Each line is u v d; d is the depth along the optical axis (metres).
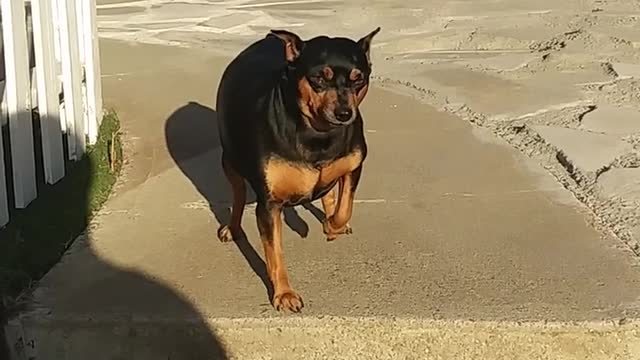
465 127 2.50
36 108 2.17
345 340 1.61
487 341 1.59
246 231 1.93
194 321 1.61
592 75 2.99
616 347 1.59
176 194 2.12
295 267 1.77
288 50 1.58
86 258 1.81
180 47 3.40
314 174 1.62
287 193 1.64
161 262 1.80
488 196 2.08
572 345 1.59
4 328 1.62
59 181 2.12
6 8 1.89
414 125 2.51
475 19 3.96
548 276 1.73
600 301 1.65
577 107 2.67
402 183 2.15
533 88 2.87
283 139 1.60
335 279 1.73
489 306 1.64
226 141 1.79
